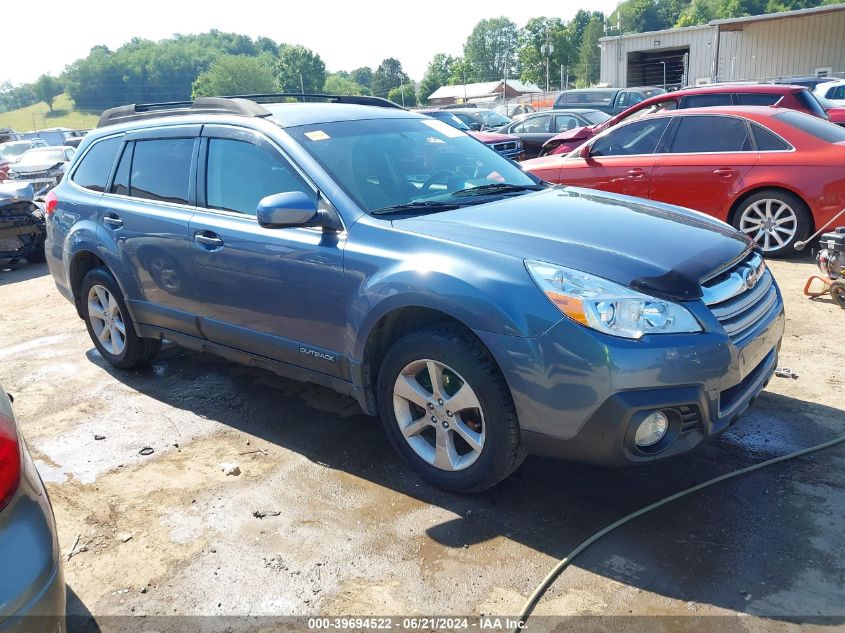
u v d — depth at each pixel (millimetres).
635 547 2828
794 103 9430
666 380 2691
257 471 3574
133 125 4719
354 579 2734
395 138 4059
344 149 3775
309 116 3982
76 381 4941
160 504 3320
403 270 3102
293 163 3656
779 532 2867
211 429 4078
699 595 2545
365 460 3637
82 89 154375
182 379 4863
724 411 2889
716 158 7219
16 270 9648
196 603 2650
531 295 2799
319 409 4281
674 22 132000
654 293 2766
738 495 3137
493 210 3475
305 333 3615
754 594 2533
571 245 2992
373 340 3350
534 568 2742
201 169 4113
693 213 3814
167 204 4285
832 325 5168
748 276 3180
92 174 4957
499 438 2977
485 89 83688
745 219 7199
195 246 4012
